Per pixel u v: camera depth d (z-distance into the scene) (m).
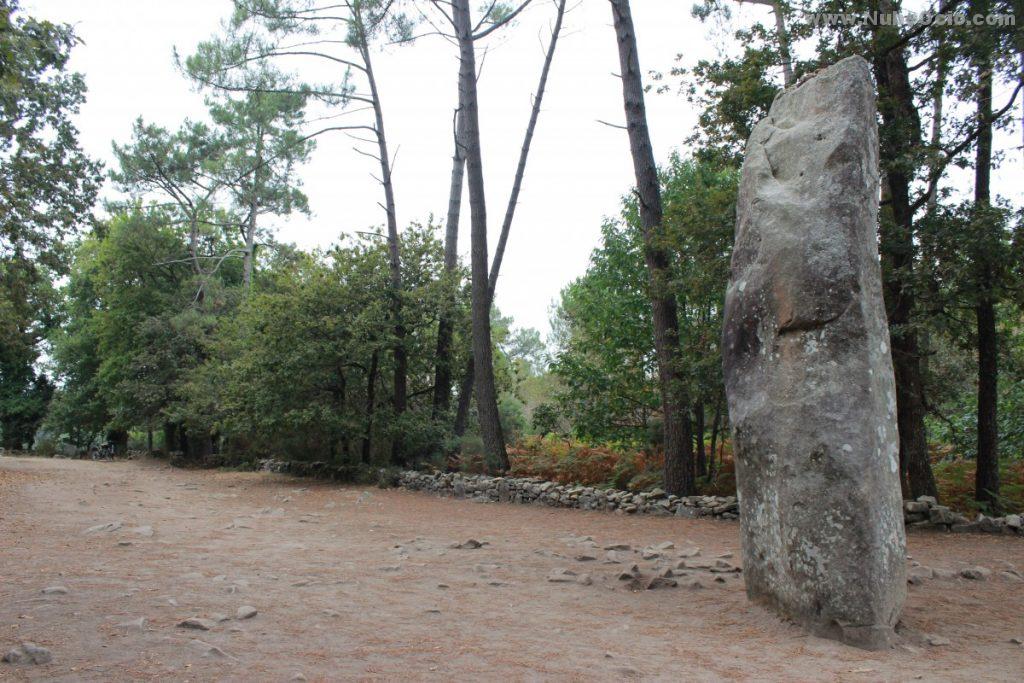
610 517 13.27
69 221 21.61
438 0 20.41
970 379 16.27
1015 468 14.50
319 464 22.69
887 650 4.99
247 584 6.53
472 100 19.00
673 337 14.48
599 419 17.89
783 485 5.64
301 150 35.75
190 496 16.25
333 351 19.41
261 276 35.62
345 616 5.55
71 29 18.08
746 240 6.40
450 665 4.41
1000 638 5.36
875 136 6.21
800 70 11.66
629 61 15.30
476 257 18.73
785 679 4.28
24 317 23.86
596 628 5.46
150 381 33.41
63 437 48.53
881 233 11.14
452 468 19.66
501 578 7.33
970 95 11.95
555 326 46.75
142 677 3.95
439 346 21.62
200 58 24.67
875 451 5.38
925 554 9.10
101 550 8.17
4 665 4.09
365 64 22.66
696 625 5.59
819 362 5.59
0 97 17.23
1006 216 10.33
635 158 15.13
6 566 7.04
